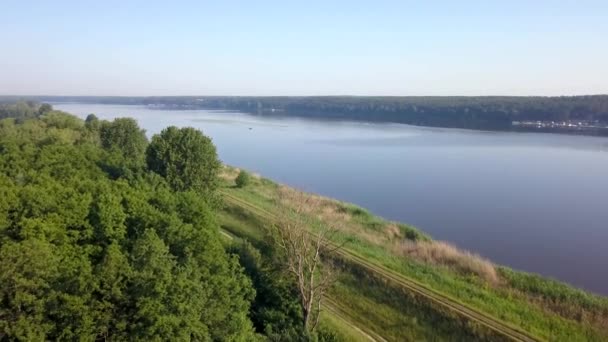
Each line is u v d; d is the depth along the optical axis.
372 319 27.61
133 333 18.17
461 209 54.94
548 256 40.34
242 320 21.67
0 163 37.34
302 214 41.84
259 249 31.73
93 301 18.22
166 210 27.38
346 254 34.09
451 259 34.56
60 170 36.88
